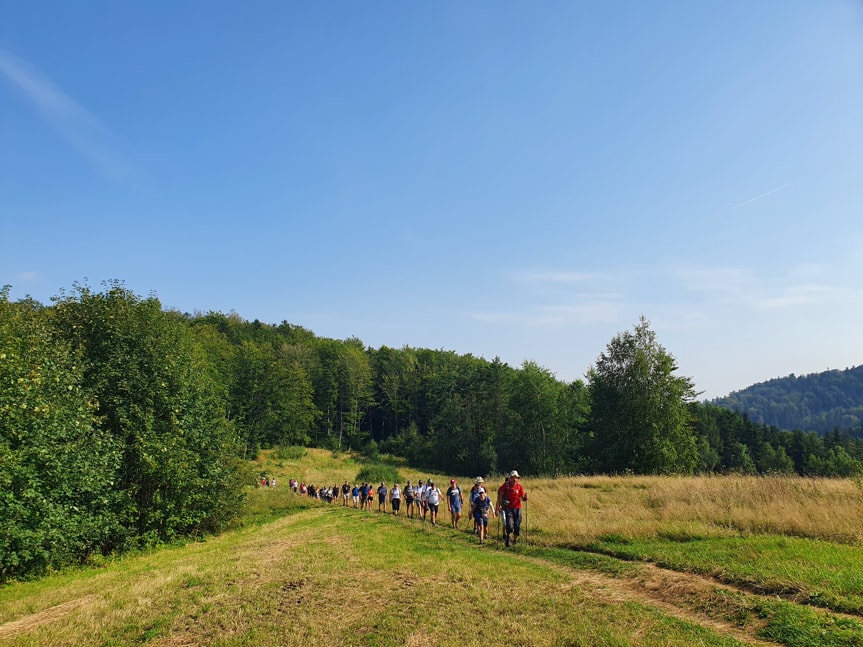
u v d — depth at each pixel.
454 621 7.34
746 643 6.14
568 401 63.09
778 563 8.62
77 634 7.63
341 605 8.33
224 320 138.75
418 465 79.94
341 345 136.00
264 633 7.22
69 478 15.16
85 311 21.62
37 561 13.98
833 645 5.73
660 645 6.07
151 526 19.88
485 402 73.19
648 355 44.03
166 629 7.61
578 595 8.27
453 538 15.31
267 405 79.19
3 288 17.52
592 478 28.16
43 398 15.02
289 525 22.78
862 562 8.30
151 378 20.86
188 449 21.11
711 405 93.88
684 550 10.46
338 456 83.19
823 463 74.75
